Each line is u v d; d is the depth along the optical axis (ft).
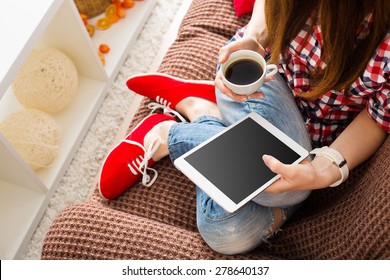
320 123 3.65
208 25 4.62
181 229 3.61
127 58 6.05
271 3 3.19
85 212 3.69
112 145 5.53
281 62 3.53
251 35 3.72
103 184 3.99
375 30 2.67
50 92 5.05
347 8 2.61
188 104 4.32
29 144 4.84
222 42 4.53
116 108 5.76
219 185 3.03
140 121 4.56
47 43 5.39
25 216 5.04
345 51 2.80
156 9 6.26
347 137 3.23
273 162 2.88
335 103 3.37
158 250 3.38
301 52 3.24
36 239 5.10
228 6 4.64
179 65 4.50
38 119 4.95
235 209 2.93
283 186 3.00
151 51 6.06
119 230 3.51
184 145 3.69
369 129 3.21
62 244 3.56
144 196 3.93
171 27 6.18
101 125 5.66
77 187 5.34
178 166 3.11
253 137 3.20
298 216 3.73
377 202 2.75
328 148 3.17
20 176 4.88
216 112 4.24
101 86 5.71
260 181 3.02
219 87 3.39
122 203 3.97
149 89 4.45
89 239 3.51
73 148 5.42
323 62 3.12
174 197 3.86
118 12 6.01
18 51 4.05
